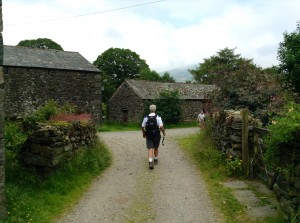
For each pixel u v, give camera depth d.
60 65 25.52
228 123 8.14
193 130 22.55
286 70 20.05
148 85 35.31
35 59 25.19
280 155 4.56
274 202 5.82
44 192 6.52
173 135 17.14
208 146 9.79
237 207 5.67
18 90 23.38
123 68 59.25
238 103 10.88
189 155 10.48
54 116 9.97
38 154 7.27
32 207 5.68
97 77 27.03
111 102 36.56
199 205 6.00
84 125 9.61
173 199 6.38
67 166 7.66
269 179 6.65
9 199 5.71
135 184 7.45
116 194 6.76
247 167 7.48
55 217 5.55
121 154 11.05
